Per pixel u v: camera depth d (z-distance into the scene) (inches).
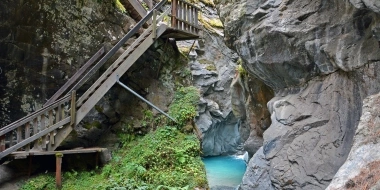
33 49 337.4
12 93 325.7
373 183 154.3
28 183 291.1
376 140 178.5
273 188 297.9
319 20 296.4
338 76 288.4
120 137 359.9
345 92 277.7
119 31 394.9
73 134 340.5
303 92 324.8
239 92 611.8
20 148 289.4
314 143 283.6
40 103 338.6
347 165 181.2
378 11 194.7
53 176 307.1
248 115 546.3
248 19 376.5
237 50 418.9
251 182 321.4
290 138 302.7
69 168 328.5
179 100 387.5
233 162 835.4
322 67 299.0
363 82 254.5
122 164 326.0
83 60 364.5
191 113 369.4
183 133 358.3
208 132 868.6
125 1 424.5
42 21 341.4
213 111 853.2
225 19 423.5
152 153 323.9
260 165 319.6
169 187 279.7
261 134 514.3
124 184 289.6
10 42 326.3
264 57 360.5
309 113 300.2
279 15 334.0
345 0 267.6
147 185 288.8
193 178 300.8
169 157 322.3
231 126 991.0
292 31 313.1
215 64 895.1
